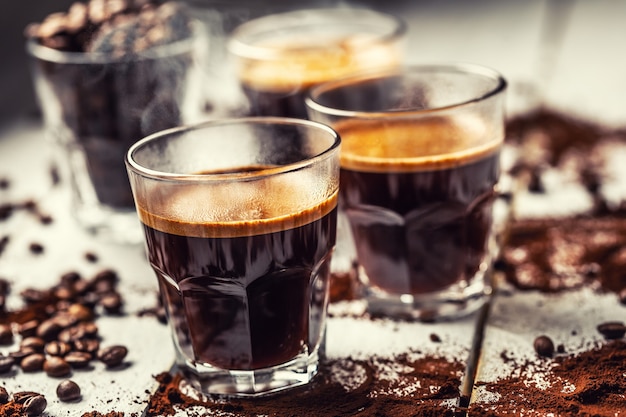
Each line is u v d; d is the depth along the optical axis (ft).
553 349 1.61
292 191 1.49
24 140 2.43
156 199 1.50
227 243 1.49
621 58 2.74
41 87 1.98
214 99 2.45
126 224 1.99
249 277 1.50
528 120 2.40
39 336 1.68
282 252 1.50
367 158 1.64
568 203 2.02
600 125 2.34
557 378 1.56
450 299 1.70
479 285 1.73
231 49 2.05
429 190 1.64
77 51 1.93
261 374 1.55
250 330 1.53
